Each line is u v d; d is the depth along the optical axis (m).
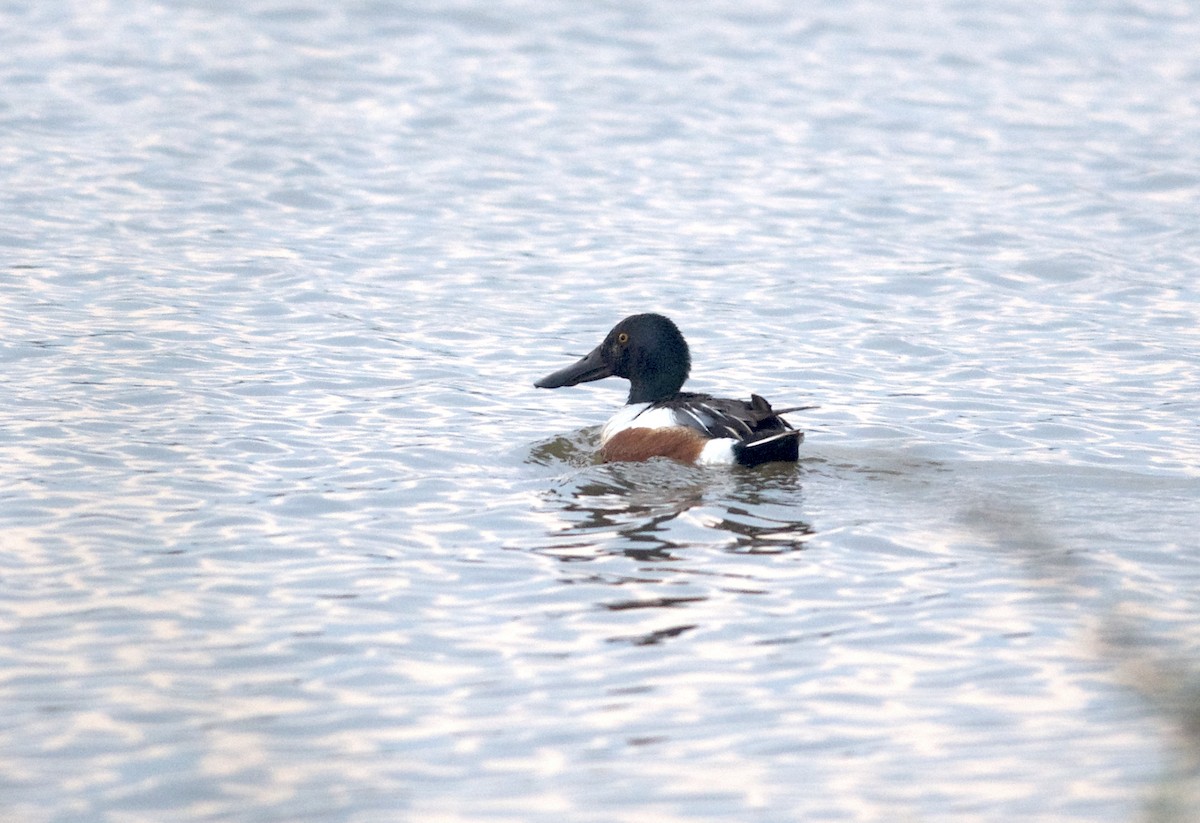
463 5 33.41
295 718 9.16
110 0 33.00
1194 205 23.30
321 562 11.49
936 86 29.25
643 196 23.50
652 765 8.66
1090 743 8.84
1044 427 15.16
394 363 16.98
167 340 17.30
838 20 33.34
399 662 9.88
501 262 20.70
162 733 8.96
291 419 15.03
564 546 11.86
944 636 10.26
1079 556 11.52
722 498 12.97
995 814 8.13
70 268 19.66
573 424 15.48
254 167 24.08
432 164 24.61
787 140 26.20
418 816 8.15
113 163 23.91
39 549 11.57
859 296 19.66
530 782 8.48
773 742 8.91
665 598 10.88
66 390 15.54
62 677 9.61
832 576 11.25
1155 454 14.30
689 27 32.66
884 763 8.68
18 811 8.16
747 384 16.66
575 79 29.17
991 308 19.28
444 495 13.08
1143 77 29.94
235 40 30.69
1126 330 18.45
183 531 12.04
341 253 20.80
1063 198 23.59
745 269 20.58
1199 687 7.94
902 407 15.87
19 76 27.89
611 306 19.19
